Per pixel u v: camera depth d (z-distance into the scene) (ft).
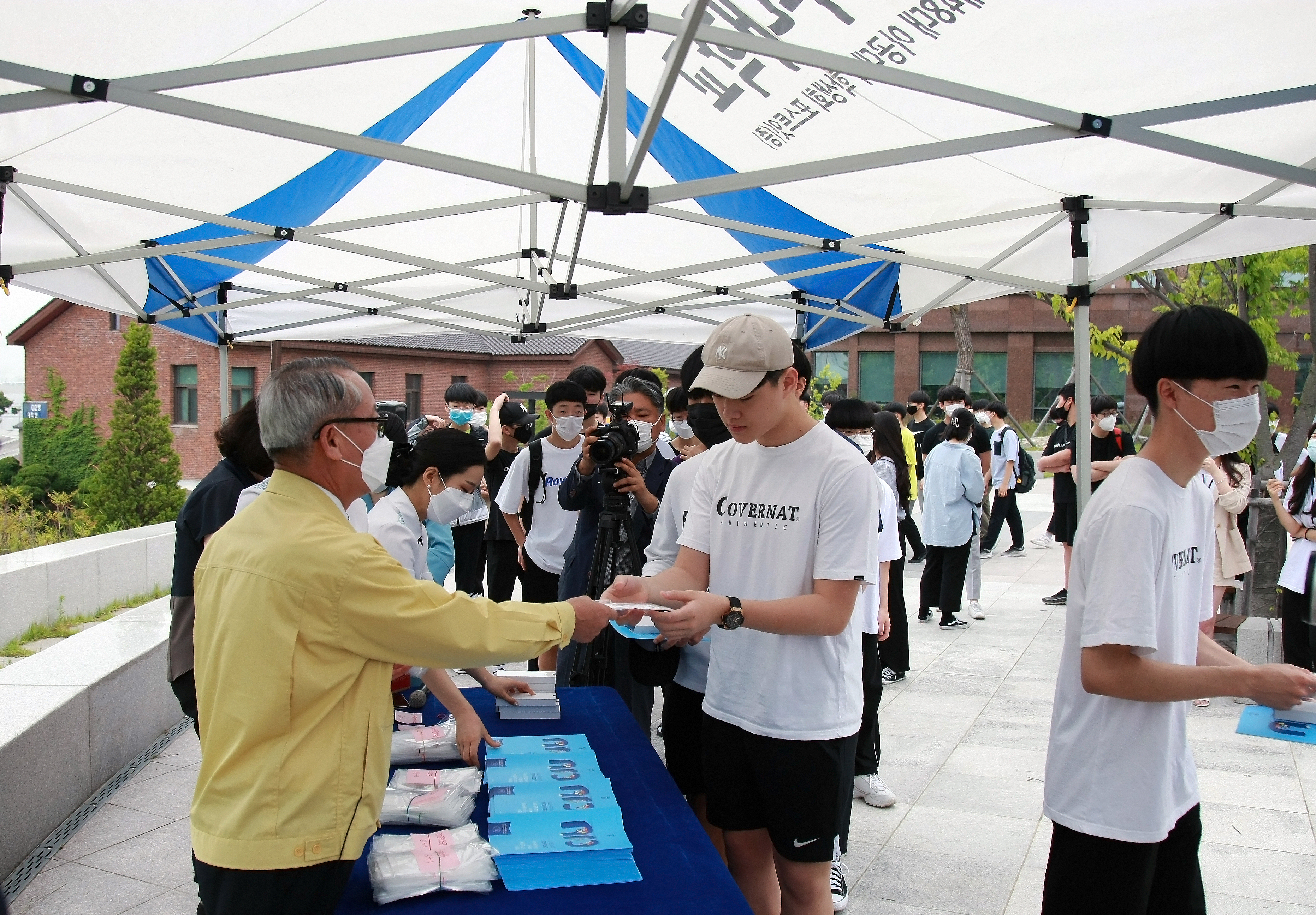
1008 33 10.12
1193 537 6.79
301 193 16.80
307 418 5.86
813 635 7.55
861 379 108.88
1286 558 18.76
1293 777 14.71
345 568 5.61
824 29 10.57
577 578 13.91
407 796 7.32
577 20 9.98
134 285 19.85
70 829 13.12
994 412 37.76
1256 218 15.06
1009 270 18.51
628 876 6.32
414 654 5.82
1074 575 6.77
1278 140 12.34
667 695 10.15
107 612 28.32
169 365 87.35
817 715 7.73
